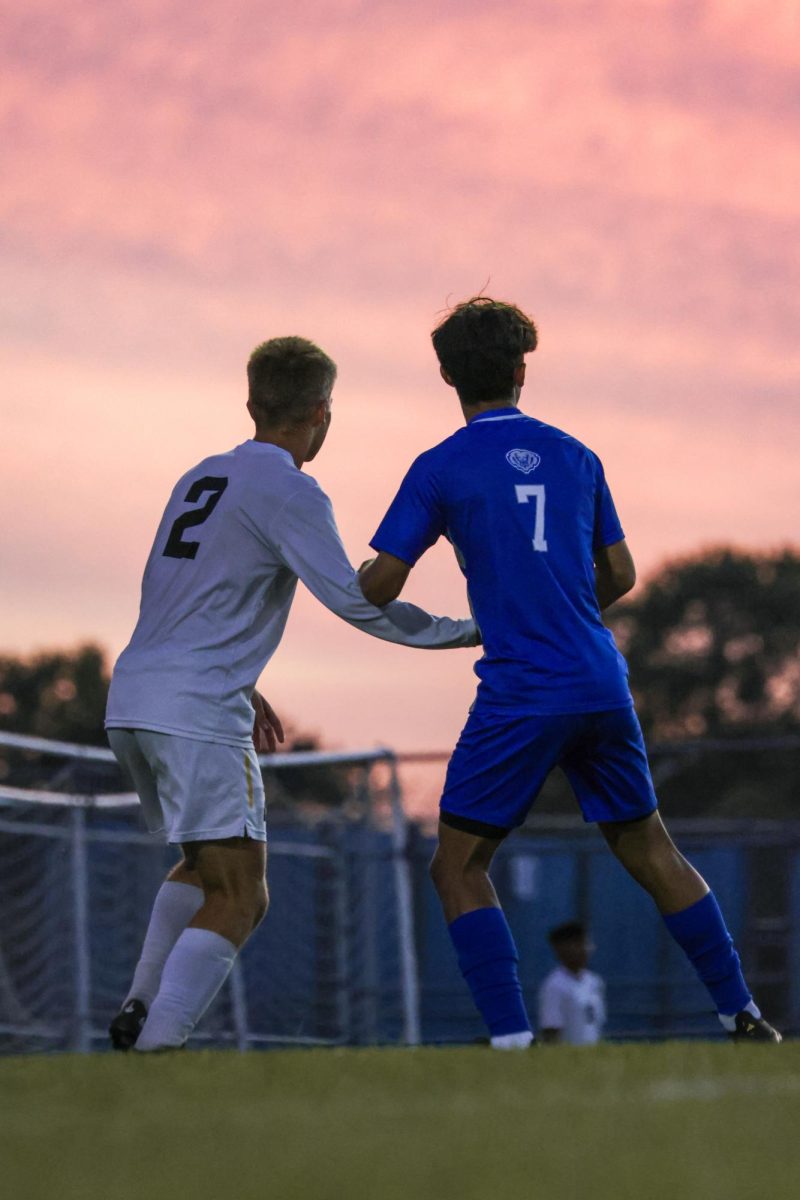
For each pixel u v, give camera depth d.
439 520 15.46
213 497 16.30
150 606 16.27
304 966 43.31
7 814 39.91
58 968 36.16
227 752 15.89
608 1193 6.64
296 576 16.64
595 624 15.16
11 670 178.88
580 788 15.52
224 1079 10.82
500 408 15.76
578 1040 37.94
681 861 15.73
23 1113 9.24
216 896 16.00
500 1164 7.33
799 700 199.88
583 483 15.50
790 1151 7.77
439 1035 50.38
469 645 16.33
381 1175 7.05
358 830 43.62
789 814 180.50
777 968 53.22
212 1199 6.54
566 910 55.19
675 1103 9.36
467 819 14.87
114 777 36.91
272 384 16.92
